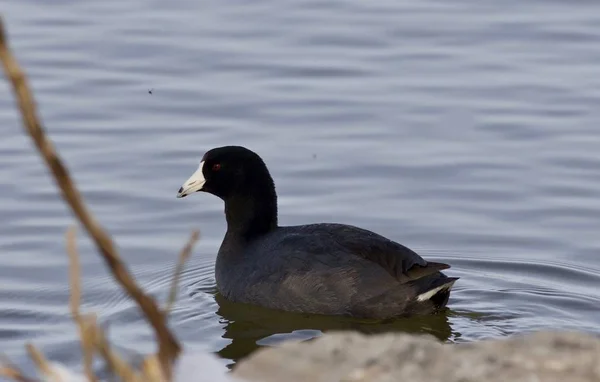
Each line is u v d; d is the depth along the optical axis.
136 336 11.95
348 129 18.56
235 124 18.75
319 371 6.88
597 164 17.16
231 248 14.19
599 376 6.59
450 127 18.56
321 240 13.32
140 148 17.77
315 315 13.00
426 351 6.98
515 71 20.86
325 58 21.53
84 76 20.52
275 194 14.58
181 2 24.53
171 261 14.71
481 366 6.73
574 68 20.95
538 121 18.70
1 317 12.66
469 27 23.11
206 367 6.79
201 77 20.64
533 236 15.20
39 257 14.52
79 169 17.00
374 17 23.69
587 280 13.84
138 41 22.17
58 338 11.88
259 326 12.66
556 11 23.95
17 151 17.61
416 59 21.52
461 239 15.18
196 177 14.55
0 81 20.38
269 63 21.27
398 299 12.70
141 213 15.89
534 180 16.73
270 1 24.61
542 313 12.75
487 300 13.27
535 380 6.54
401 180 16.84
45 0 24.47
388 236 15.31
